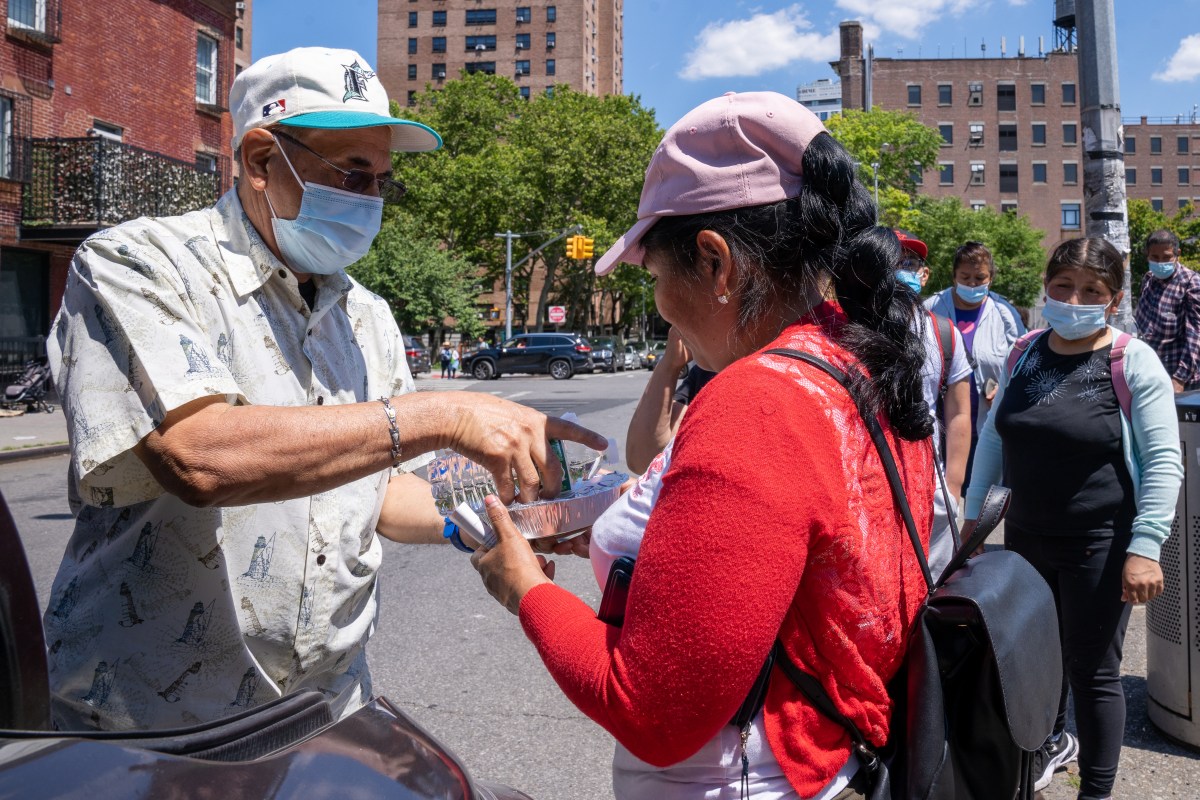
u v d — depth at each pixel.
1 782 0.83
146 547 1.55
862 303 1.24
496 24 80.44
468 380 33.53
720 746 1.16
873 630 1.14
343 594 1.72
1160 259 5.74
